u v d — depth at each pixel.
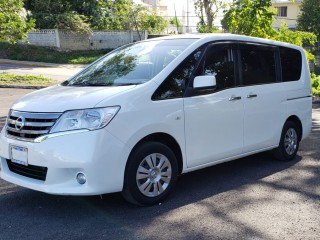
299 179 5.84
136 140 4.45
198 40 5.35
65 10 32.12
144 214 4.51
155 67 5.09
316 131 9.60
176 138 4.85
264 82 6.17
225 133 5.45
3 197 5.05
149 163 4.62
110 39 33.47
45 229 4.13
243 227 4.20
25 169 4.54
